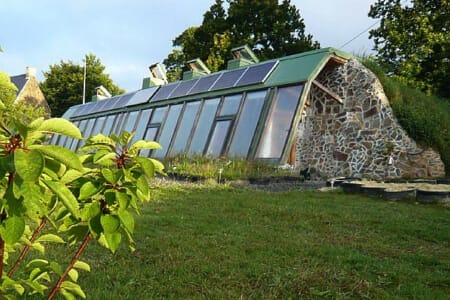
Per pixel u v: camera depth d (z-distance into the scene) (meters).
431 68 24.34
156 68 25.72
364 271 3.80
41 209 1.28
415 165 13.85
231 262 3.97
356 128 14.34
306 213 6.63
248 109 14.06
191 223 5.68
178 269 3.73
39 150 1.19
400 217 6.51
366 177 13.08
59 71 50.56
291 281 3.48
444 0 23.62
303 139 15.37
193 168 11.85
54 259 3.87
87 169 1.45
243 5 35.97
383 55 26.00
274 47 36.03
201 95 16.50
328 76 15.36
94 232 1.47
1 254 1.39
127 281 3.42
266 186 10.59
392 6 25.78
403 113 14.16
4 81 1.31
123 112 21.55
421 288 3.41
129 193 1.53
